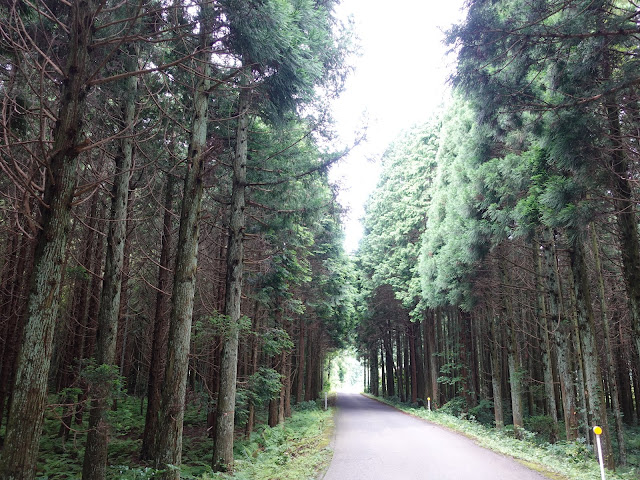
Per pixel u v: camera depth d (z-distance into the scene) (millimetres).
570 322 14953
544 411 21281
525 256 16875
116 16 6398
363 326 36125
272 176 10844
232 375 9602
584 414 12531
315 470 8969
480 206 13195
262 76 7840
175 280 7266
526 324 20594
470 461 9898
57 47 6094
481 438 13883
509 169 11125
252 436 12875
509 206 11422
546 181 9516
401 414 24906
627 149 7695
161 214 12164
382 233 29625
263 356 16984
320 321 25594
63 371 11938
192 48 7293
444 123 20531
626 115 8242
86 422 12992
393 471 8789
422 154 25688
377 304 31344
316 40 8109
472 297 16594
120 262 8516
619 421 13570
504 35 7047
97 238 12945
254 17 5762
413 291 23297
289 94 8203
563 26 6477
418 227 25016
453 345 26547
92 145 4359
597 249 14070
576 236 7836
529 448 11898
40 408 3748
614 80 6488
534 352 21125
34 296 3846
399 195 28266
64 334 14750
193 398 12625
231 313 9797
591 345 10680
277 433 13992
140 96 8148
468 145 13875
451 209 16375
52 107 6469
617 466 13133
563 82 7273
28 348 3748
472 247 12812
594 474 8797
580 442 10875
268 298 12867
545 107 7254
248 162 11219
